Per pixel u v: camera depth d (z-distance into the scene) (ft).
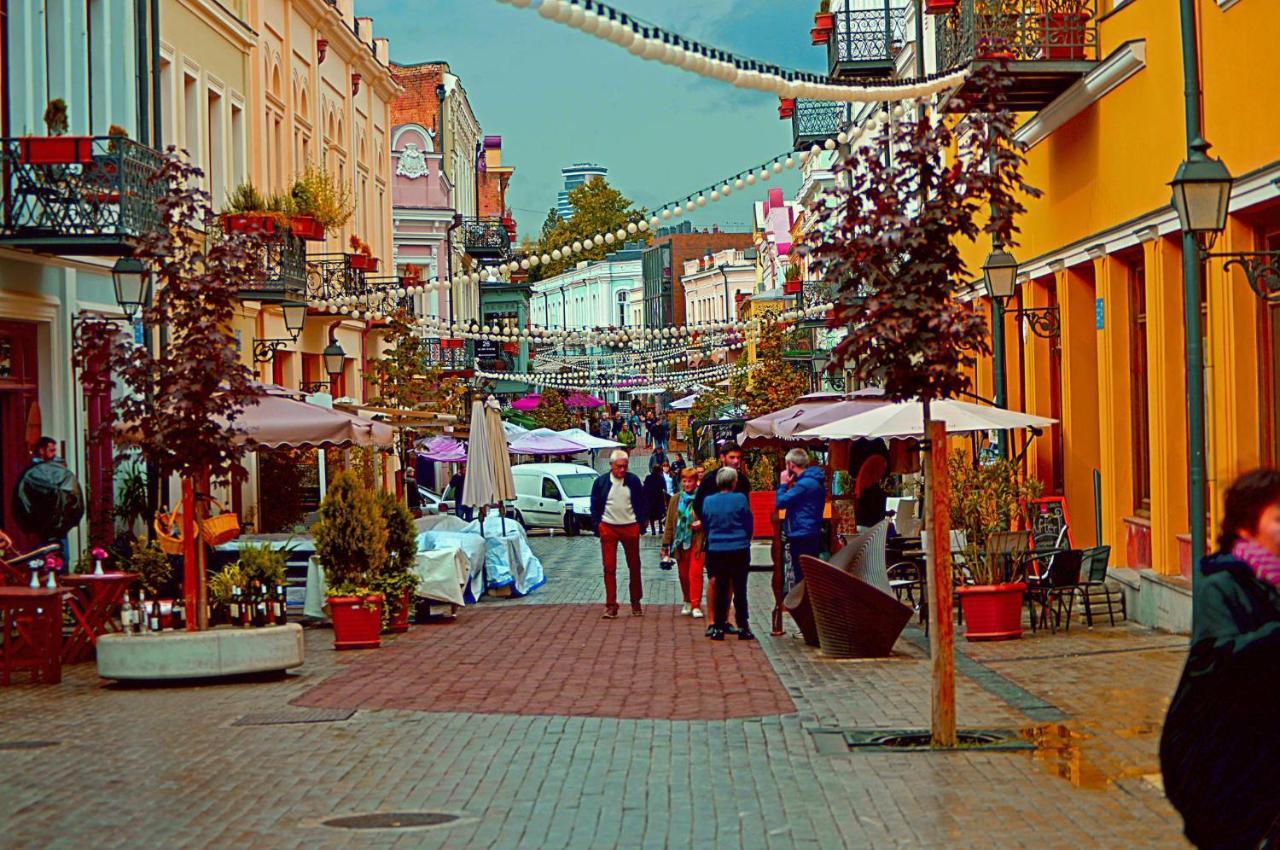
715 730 39.91
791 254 39.11
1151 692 42.47
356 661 57.26
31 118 67.46
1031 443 79.66
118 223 63.31
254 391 52.65
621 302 462.19
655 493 140.36
